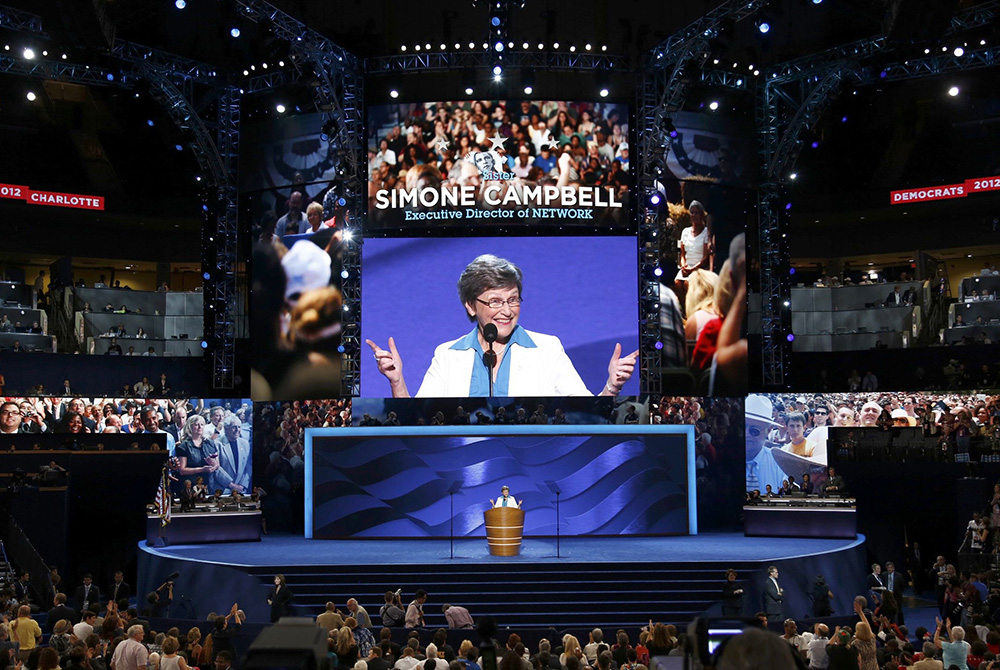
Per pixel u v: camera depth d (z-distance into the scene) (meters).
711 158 29.44
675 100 27.30
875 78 29.14
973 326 31.19
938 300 32.56
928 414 27.98
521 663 8.38
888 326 33.41
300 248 29.03
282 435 28.59
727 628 3.11
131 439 27.83
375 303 28.22
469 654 10.42
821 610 19.17
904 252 34.72
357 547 24.02
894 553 27.39
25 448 26.70
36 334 31.52
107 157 33.78
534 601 19.88
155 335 33.66
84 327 32.41
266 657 2.72
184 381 30.22
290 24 26.05
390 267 28.30
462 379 27.88
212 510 24.97
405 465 26.14
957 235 33.84
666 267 28.75
